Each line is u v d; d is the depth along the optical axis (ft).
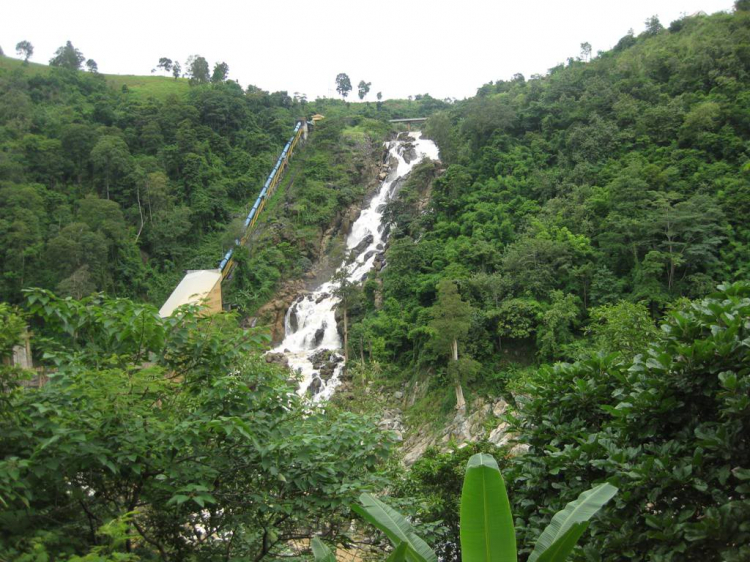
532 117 246.88
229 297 209.77
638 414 29.04
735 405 24.52
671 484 25.41
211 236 252.01
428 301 180.24
